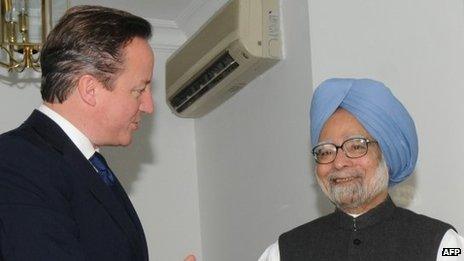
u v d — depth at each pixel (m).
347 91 1.88
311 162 3.01
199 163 4.16
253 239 3.53
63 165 1.66
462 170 2.42
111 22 1.79
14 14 2.48
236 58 3.34
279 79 3.29
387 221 1.85
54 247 1.52
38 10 2.52
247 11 3.28
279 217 3.28
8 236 1.51
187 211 4.12
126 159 4.05
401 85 2.70
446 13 2.53
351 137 1.85
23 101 3.88
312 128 1.93
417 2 2.67
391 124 1.85
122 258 1.67
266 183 3.40
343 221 1.88
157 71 4.21
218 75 3.56
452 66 2.49
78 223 1.63
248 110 3.60
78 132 1.76
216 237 3.94
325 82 1.92
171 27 4.18
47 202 1.58
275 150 3.32
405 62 2.69
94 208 1.67
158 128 4.16
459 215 2.42
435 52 2.57
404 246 1.79
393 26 2.76
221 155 3.89
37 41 2.51
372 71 2.82
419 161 2.60
